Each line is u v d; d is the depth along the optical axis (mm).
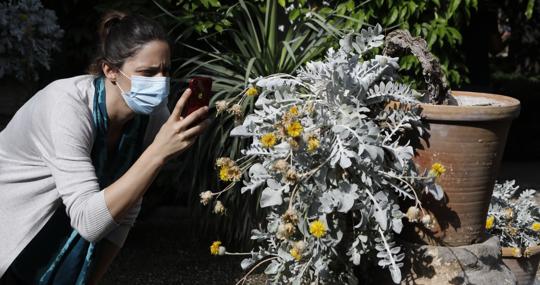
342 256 2855
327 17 4691
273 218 2885
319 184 2711
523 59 11164
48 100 2492
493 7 7496
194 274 4609
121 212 2324
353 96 2793
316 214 2725
